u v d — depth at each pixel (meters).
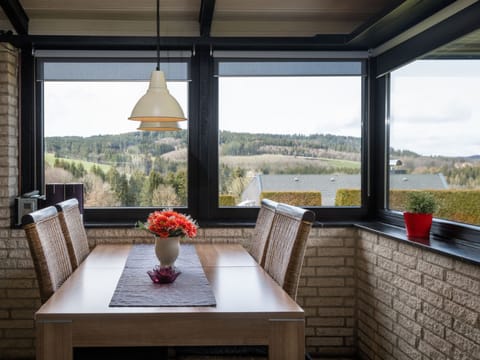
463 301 2.27
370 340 3.40
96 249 3.36
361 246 3.56
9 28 3.71
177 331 1.96
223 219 3.90
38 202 3.68
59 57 3.76
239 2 3.56
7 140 3.56
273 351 1.98
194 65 3.84
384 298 3.16
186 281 2.46
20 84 3.74
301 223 2.50
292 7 3.63
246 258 3.06
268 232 3.14
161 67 3.81
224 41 3.70
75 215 3.29
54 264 2.57
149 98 2.75
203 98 3.84
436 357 2.51
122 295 2.19
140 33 3.79
